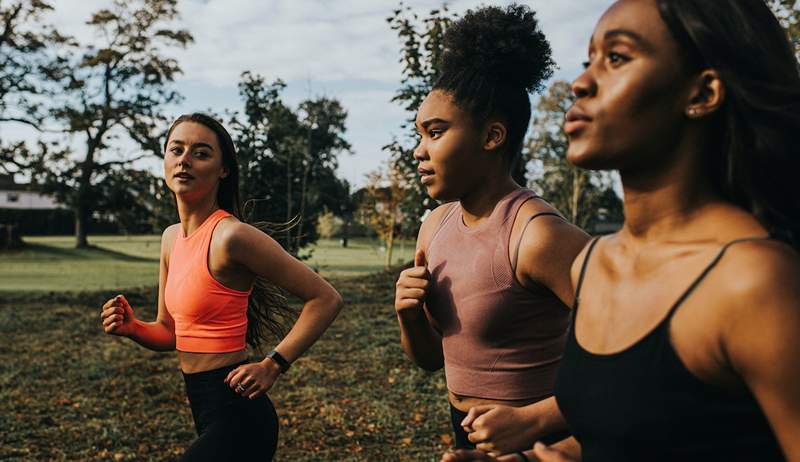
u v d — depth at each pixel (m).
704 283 0.84
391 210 19.78
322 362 7.56
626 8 0.91
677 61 0.88
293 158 12.77
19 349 8.62
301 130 13.12
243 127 12.27
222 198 2.84
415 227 8.62
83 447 4.95
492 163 1.76
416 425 5.37
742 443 0.85
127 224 37.84
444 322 1.83
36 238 51.75
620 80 0.90
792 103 0.85
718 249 0.85
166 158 2.70
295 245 12.80
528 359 1.73
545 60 1.78
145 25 34.31
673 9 0.87
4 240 33.88
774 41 0.87
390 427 5.31
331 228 42.38
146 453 4.85
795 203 0.87
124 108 34.19
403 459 4.64
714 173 0.92
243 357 2.62
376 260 25.86
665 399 0.87
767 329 0.78
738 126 0.87
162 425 5.48
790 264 0.79
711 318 0.82
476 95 1.71
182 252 2.65
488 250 1.71
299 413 5.71
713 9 0.85
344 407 5.86
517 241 1.67
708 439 0.86
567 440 1.21
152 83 34.84
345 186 39.94
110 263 27.92
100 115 33.84
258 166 12.36
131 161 36.31
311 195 13.05
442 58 1.80
